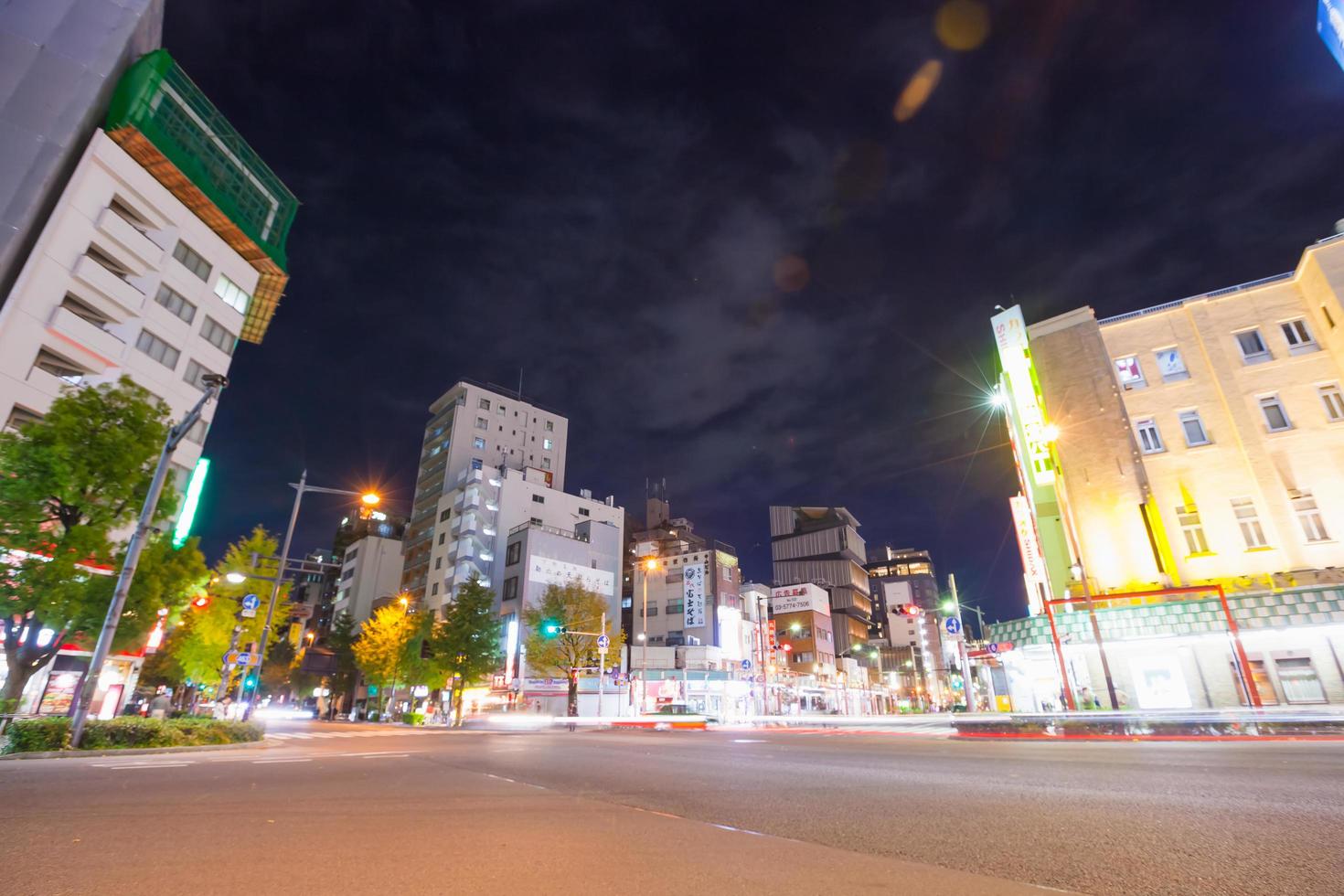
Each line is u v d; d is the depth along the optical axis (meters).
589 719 38.84
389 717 60.84
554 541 59.50
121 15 31.34
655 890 3.03
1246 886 2.84
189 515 33.66
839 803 5.57
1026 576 29.16
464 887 3.10
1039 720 15.22
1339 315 20.14
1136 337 23.48
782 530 111.88
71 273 28.30
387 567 81.75
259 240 37.53
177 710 31.25
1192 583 20.14
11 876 3.28
